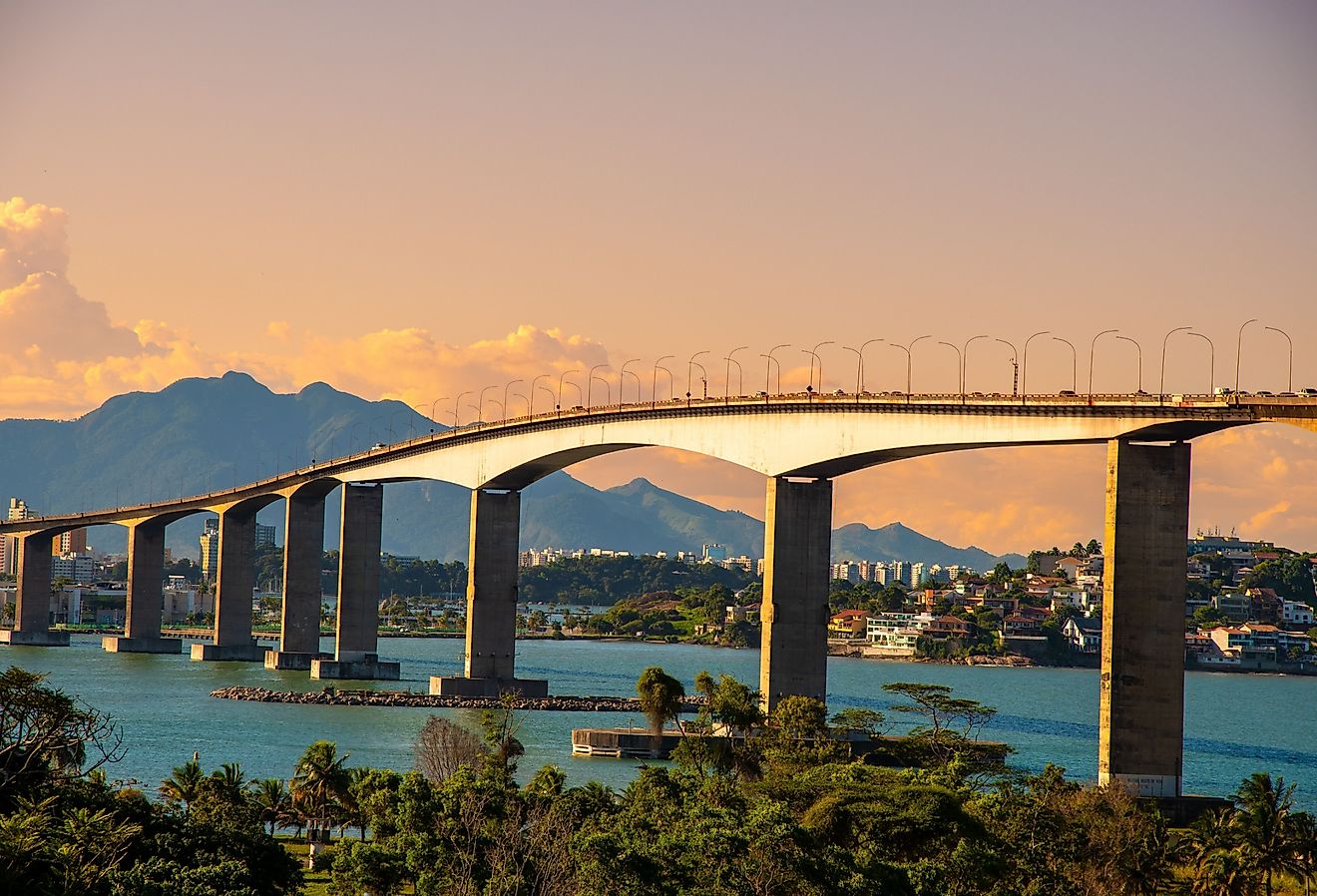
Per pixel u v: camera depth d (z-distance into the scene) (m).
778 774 164.50
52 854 98.19
